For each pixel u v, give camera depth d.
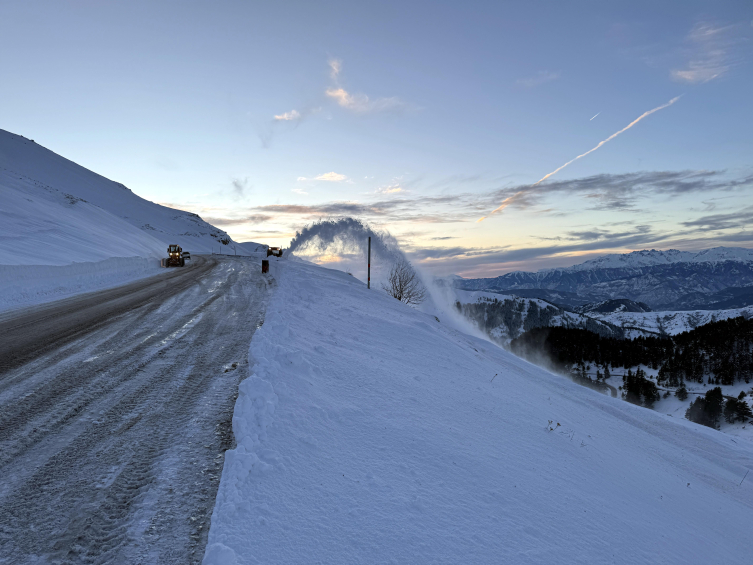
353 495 3.53
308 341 8.54
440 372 8.56
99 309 13.06
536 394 10.66
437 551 3.01
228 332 9.74
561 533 3.79
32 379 6.24
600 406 16.12
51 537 2.84
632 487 6.36
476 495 3.98
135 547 2.78
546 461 5.57
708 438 15.72
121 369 6.80
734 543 5.97
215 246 129.00
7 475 3.61
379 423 5.09
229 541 2.77
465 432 5.54
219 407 5.20
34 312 12.46
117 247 39.00
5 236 26.33
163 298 15.65
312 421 4.78
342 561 2.75
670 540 4.78
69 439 4.33
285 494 3.38
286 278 22.94
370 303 16.28
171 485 3.51
